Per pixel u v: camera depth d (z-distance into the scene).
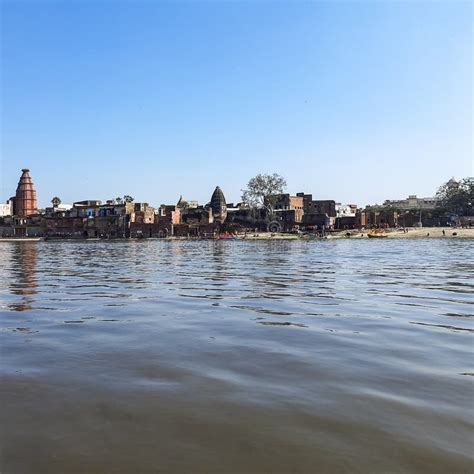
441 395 5.54
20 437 4.54
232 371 6.52
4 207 192.50
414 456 4.12
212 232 126.19
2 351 7.70
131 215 132.62
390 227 124.00
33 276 22.06
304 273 22.17
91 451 4.26
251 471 3.91
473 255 37.97
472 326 9.54
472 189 131.38
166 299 13.66
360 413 5.03
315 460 4.07
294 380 6.12
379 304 12.44
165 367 6.73
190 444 4.38
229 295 14.42
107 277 21.23
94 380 6.17
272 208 124.94
